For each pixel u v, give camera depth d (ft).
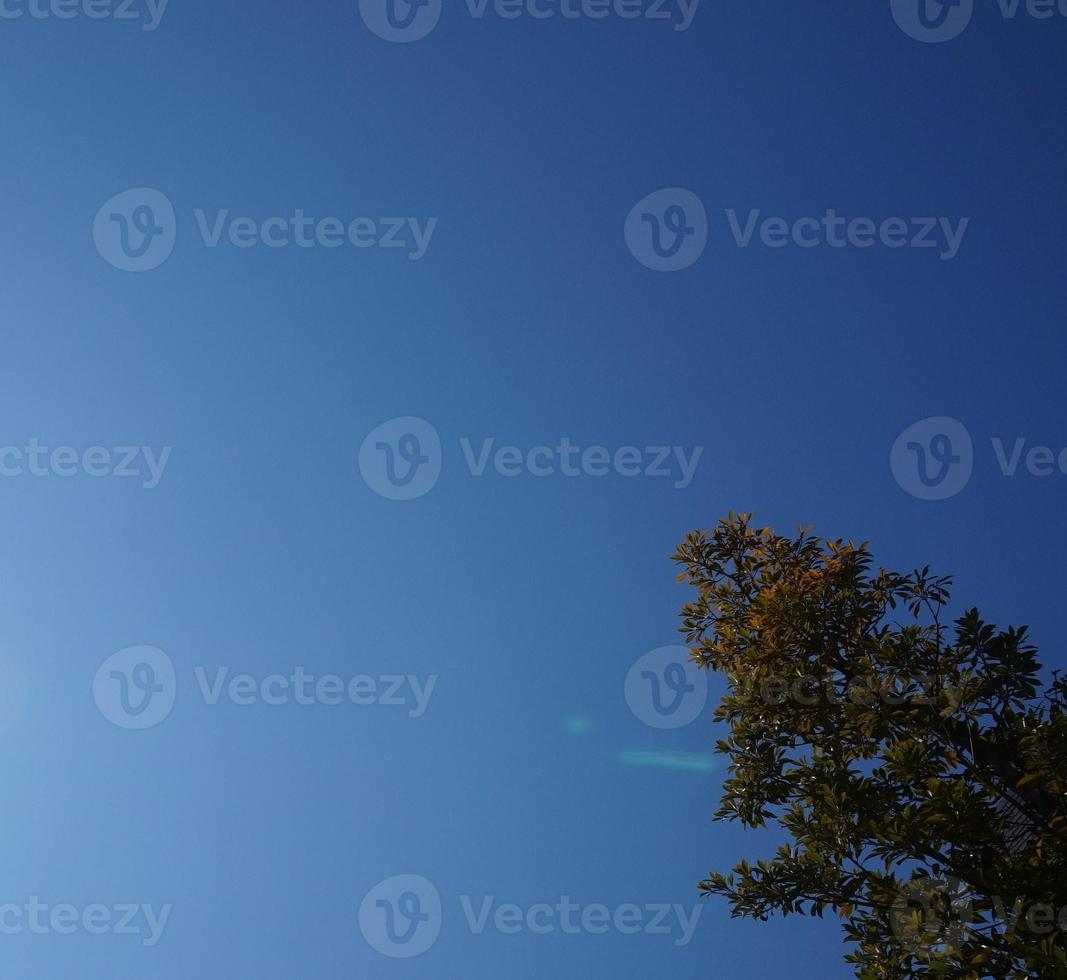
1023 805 25.59
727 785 30.09
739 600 32.12
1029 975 22.84
